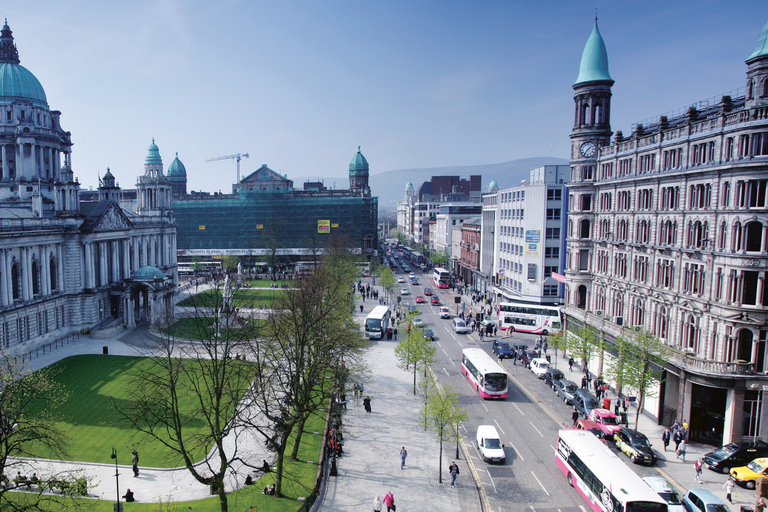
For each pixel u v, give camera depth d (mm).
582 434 38344
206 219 174750
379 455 41281
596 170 64875
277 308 62656
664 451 42438
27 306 70938
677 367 44625
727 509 31594
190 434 43938
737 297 41219
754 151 39406
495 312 100188
